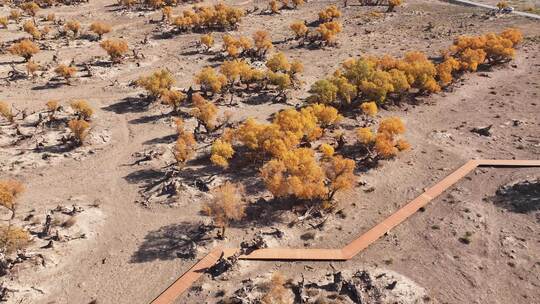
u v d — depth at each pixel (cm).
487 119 11438
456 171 9281
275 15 19900
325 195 8219
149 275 6875
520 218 7944
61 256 7112
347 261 7131
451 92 12900
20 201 8331
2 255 6700
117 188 8794
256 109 11888
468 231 7681
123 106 11994
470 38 14625
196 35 17250
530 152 9906
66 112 11369
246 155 9519
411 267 7000
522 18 18162
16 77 13175
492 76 13838
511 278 6781
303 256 7144
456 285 6662
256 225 7831
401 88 11788
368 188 8831
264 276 6806
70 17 19000
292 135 9206
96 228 7750
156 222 7931
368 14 19512
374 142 9756
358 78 12025
